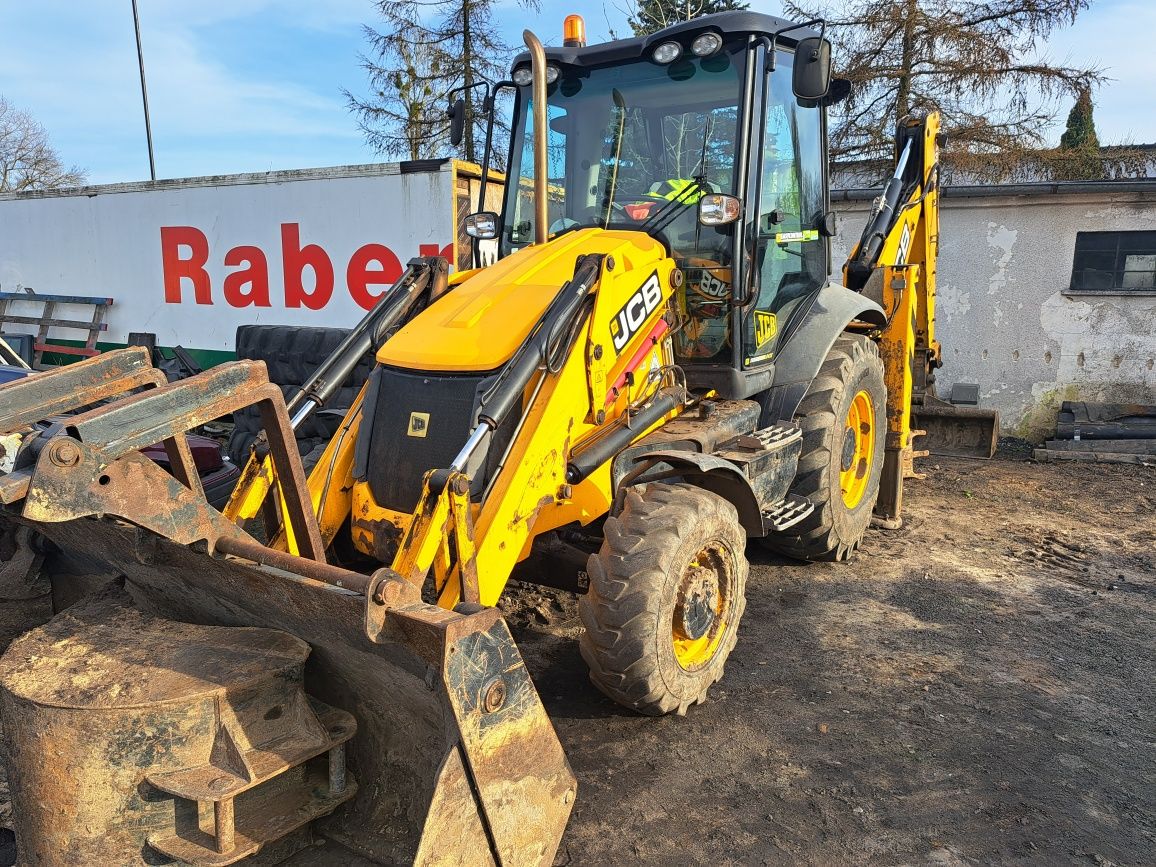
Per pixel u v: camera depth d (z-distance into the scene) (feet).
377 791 8.53
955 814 9.74
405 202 26.18
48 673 7.68
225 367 7.81
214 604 8.99
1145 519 21.62
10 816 9.03
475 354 10.57
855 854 9.06
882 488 20.57
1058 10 35.29
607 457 11.02
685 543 10.66
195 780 7.29
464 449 9.16
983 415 28.55
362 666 8.01
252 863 8.02
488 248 20.12
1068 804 9.96
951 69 36.65
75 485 6.80
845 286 19.86
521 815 7.63
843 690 12.58
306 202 28.09
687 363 13.61
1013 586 16.89
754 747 11.03
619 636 10.26
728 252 12.87
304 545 8.77
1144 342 30.76
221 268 30.63
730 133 12.87
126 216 32.60
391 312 12.16
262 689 7.77
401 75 54.44
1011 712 12.03
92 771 7.18
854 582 16.97
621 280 11.46
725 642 12.03
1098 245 31.40
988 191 31.50
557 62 13.92
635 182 13.64
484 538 9.35
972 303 32.94
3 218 36.37
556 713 11.78
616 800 9.91
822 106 15.98
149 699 7.26
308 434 18.26
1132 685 12.90
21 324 36.24
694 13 31.81
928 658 13.66
